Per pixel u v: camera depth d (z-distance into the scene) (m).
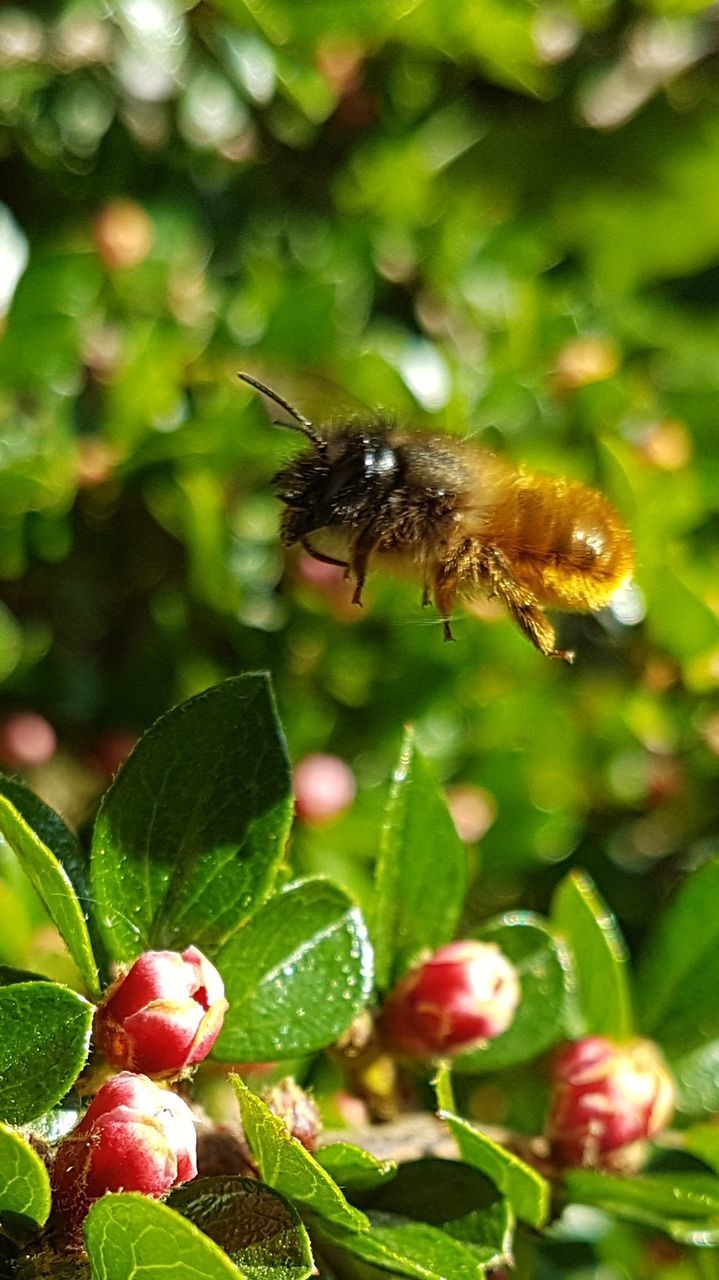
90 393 0.13
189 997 0.08
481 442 0.13
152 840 0.09
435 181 0.15
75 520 0.13
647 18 0.17
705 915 0.10
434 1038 0.09
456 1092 0.11
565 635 0.14
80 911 0.08
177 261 0.14
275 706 0.09
